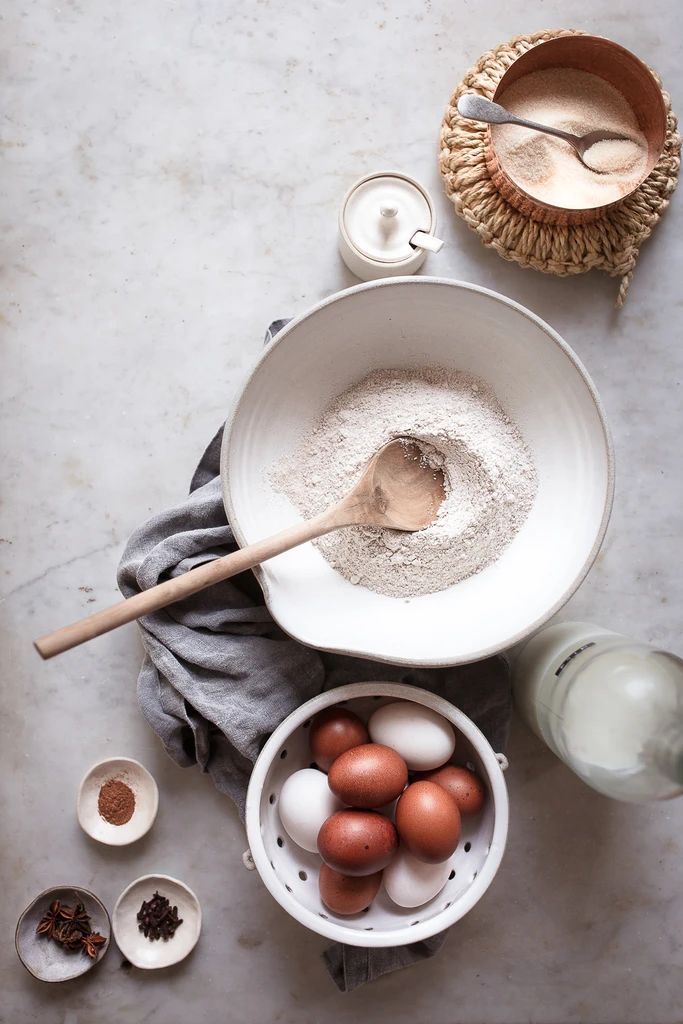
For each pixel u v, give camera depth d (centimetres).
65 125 90
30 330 89
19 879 88
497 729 85
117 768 87
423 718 79
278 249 90
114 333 89
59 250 90
